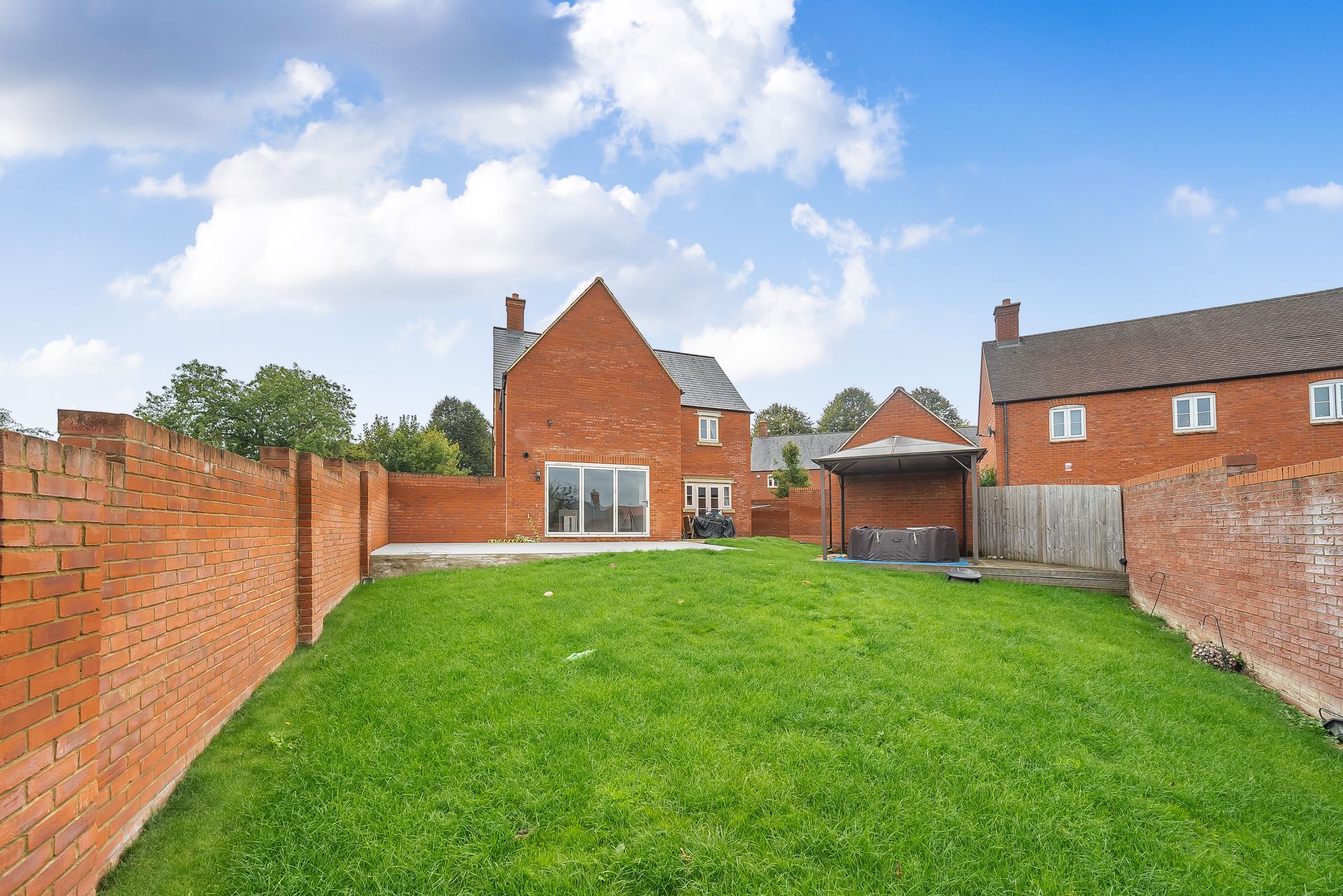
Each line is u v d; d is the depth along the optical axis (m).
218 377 31.30
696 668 6.09
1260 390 20.22
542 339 19.75
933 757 4.43
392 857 3.21
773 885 3.11
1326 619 5.64
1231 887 3.25
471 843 3.36
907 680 5.89
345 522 10.20
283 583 6.45
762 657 6.45
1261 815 3.96
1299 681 6.06
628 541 20.42
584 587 9.88
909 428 24.02
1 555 2.03
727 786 3.93
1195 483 8.58
